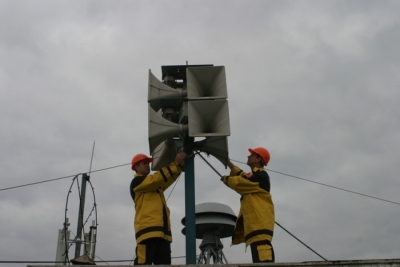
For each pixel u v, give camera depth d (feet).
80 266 16.24
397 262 16.06
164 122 22.45
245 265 16.30
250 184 21.39
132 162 23.21
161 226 20.93
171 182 22.80
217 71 23.73
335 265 16.20
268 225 20.80
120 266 16.30
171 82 25.27
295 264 16.28
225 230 32.42
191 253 21.63
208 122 23.00
